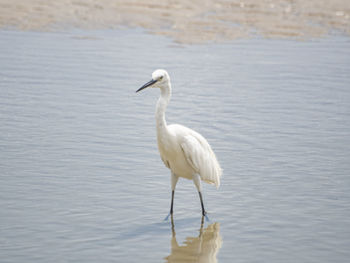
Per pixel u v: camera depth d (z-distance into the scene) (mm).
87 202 10688
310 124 15758
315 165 12930
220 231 9914
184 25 27656
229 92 18375
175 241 9523
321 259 8984
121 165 12531
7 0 29516
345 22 29734
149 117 15969
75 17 27938
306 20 29688
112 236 9539
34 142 13602
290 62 22500
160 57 22250
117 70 20250
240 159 13164
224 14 29906
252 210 10727
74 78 19109
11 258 8648
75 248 9062
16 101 16578
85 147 13477
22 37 24172
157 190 11453
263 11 30875
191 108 16656
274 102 17578
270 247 9367
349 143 14414
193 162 10242
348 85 19594
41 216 10031
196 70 20750
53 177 11695
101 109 16344
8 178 11523
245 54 23469
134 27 27031
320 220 10320
